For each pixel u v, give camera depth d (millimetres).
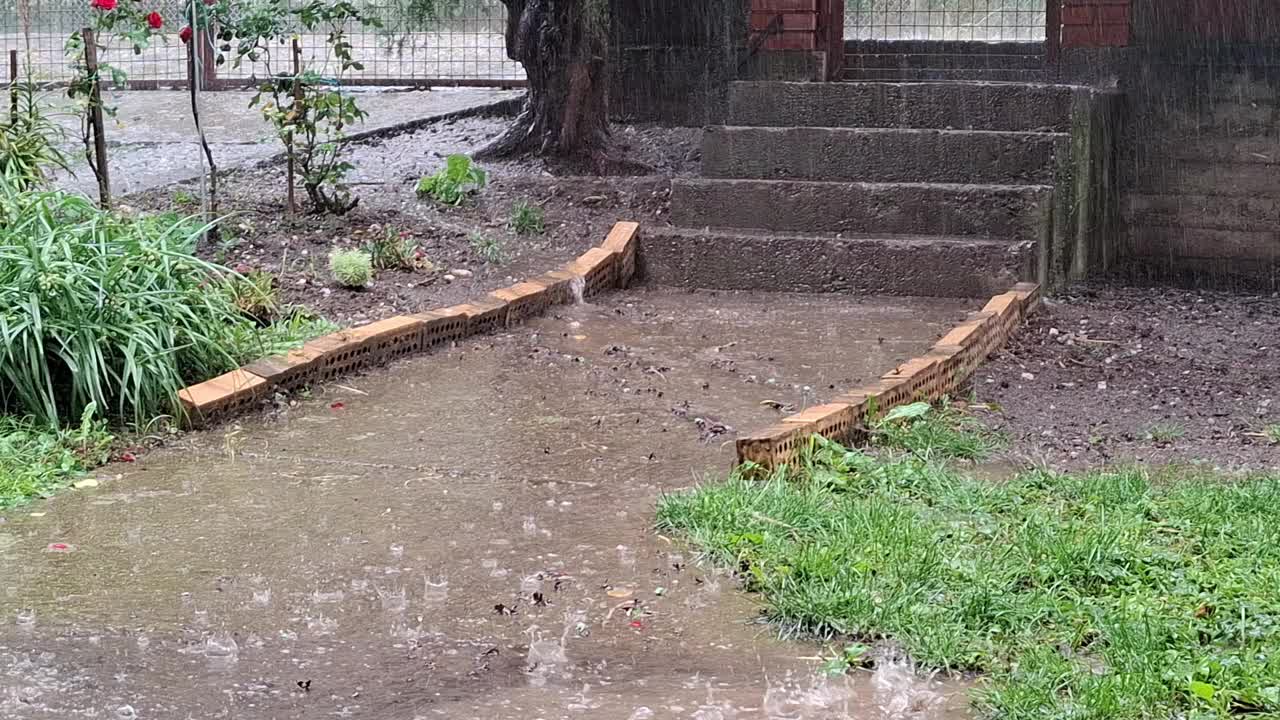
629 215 10914
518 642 4094
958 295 9680
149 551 4812
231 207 10391
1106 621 4031
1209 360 8359
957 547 4668
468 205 11062
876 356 7926
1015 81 12594
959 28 12859
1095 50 11828
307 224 10102
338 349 7199
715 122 13344
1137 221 11969
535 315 8875
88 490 5488
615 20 13477
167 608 4316
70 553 4781
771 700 3707
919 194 10039
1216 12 11531
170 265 6918
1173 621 4016
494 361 7684
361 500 5383
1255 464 6078
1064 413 7043
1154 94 11781
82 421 6055
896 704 3674
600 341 8258
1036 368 7992
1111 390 7539
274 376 6750
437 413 6656
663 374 7488
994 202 9867
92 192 10930
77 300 6324
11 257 6473
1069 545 4574
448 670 3902
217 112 14281
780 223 10320
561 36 11953
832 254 9867
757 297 9773
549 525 5105
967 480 5566
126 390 6156
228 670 3885
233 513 5219
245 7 10289
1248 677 3645
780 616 4246
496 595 4441
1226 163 11656
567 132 12039
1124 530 4785
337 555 4789
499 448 6109
